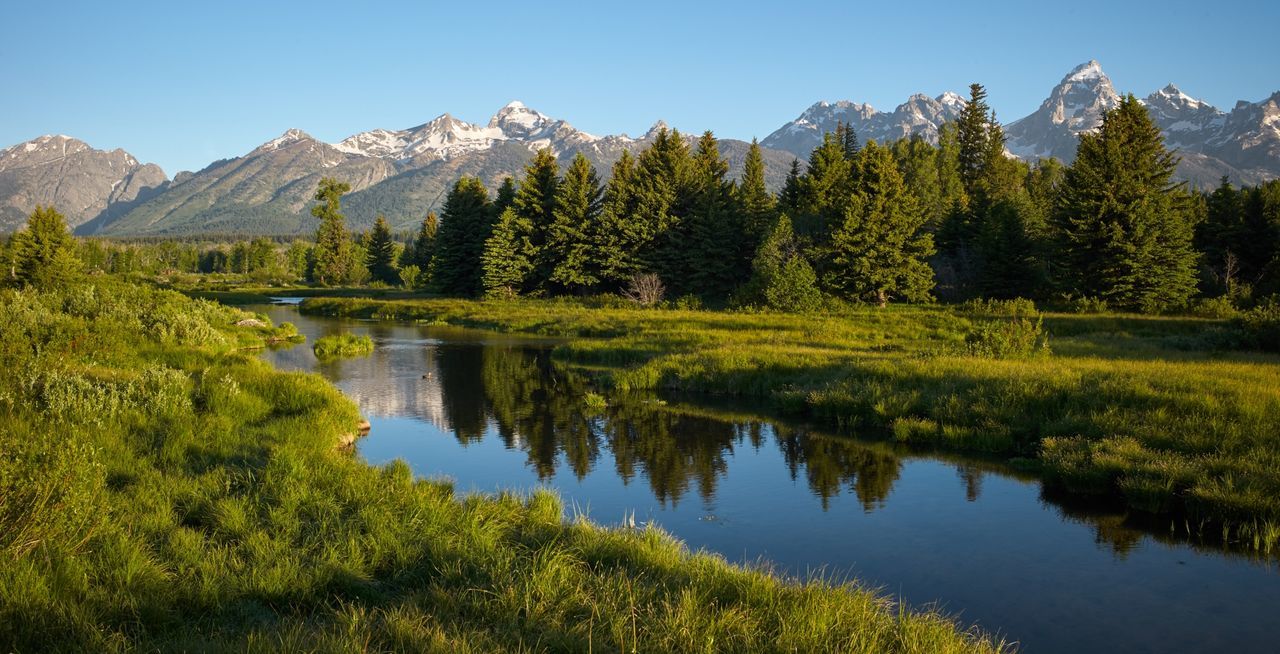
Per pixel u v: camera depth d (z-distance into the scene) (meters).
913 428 14.76
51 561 5.65
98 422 10.52
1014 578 7.91
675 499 10.98
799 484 11.77
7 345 13.66
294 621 5.42
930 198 71.19
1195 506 9.65
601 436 15.50
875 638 5.44
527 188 69.50
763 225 62.25
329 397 15.73
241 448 10.88
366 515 7.81
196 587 5.86
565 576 6.31
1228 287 49.00
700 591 6.20
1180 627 6.74
